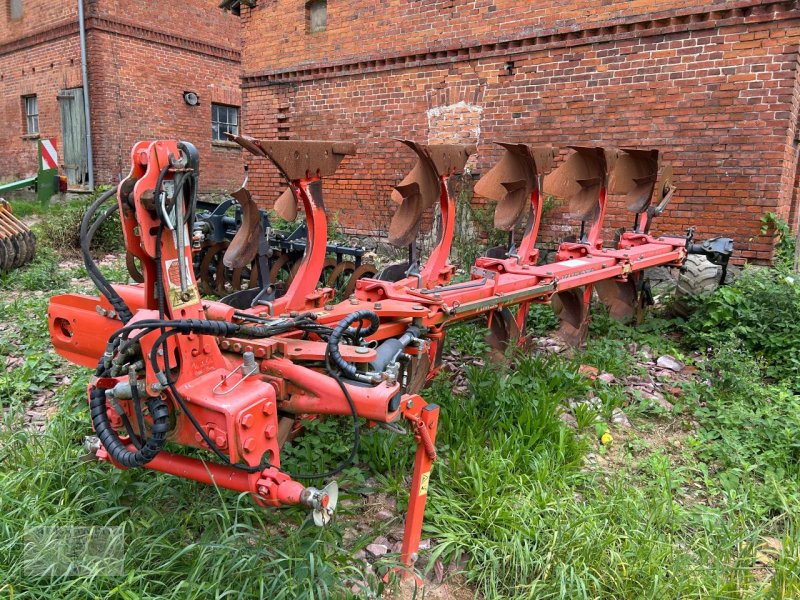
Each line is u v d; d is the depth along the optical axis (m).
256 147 2.64
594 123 7.69
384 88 9.59
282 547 2.52
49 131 15.95
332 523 2.77
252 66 11.30
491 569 2.59
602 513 2.93
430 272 3.96
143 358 2.12
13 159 17.48
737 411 4.04
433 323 3.43
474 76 8.60
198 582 2.27
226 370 2.35
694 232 7.11
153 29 15.02
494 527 2.80
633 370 4.96
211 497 2.81
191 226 2.21
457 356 5.15
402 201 3.85
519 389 4.20
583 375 4.57
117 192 2.12
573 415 4.16
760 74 6.54
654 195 7.30
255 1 10.97
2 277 7.63
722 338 5.35
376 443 3.35
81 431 3.37
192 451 3.05
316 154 2.96
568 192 5.48
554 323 5.97
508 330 4.64
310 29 10.49
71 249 9.41
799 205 7.78
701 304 5.82
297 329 2.70
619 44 7.36
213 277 6.68
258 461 2.18
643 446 3.80
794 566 2.59
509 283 4.12
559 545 2.66
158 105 15.46
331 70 10.18
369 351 2.50
